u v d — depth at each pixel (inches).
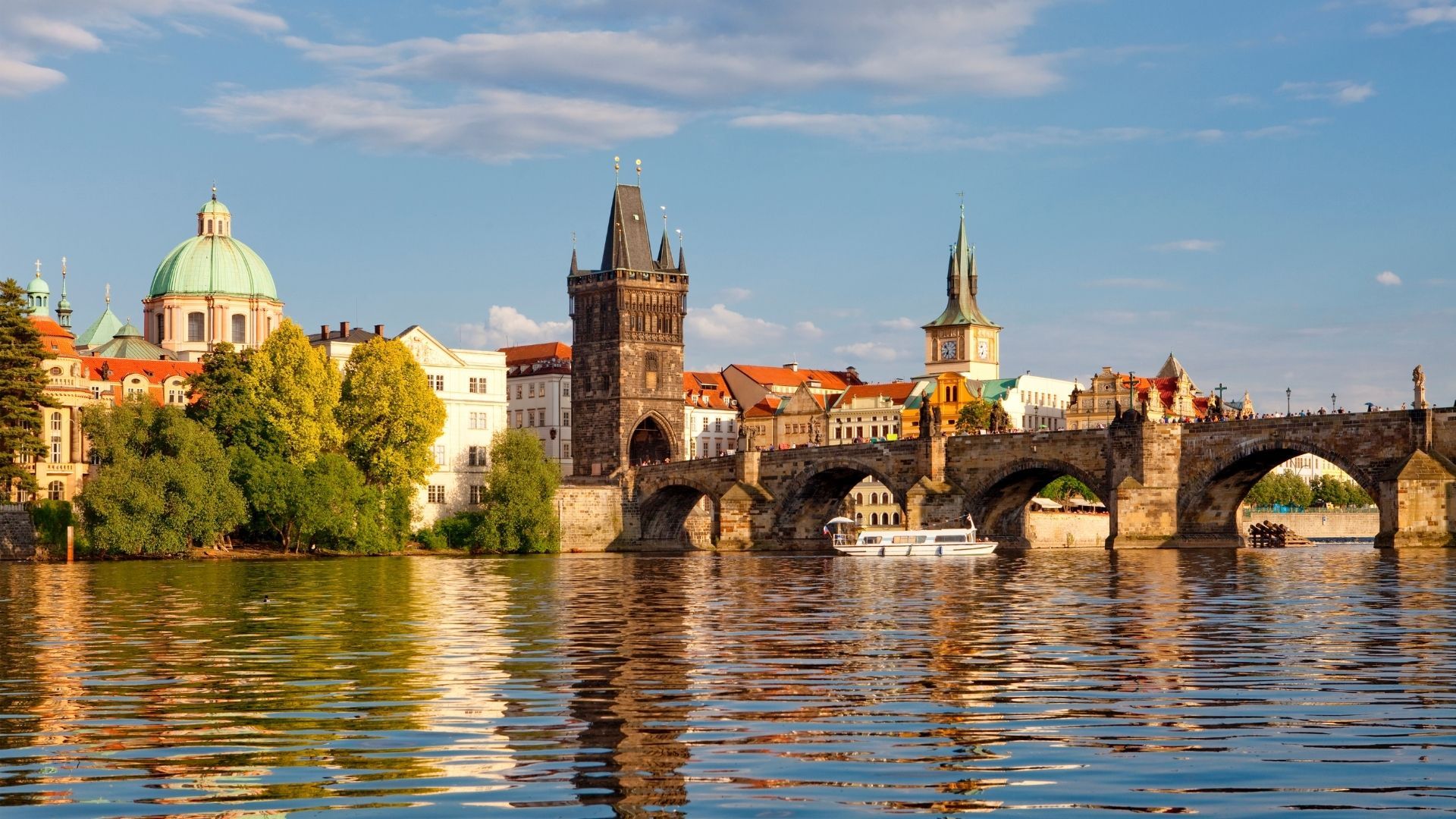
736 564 6008.9
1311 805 1201.4
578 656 2199.8
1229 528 6697.8
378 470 7632.9
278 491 6919.3
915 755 1397.6
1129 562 5595.5
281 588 4180.6
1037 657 2165.4
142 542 6363.2
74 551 6363.2
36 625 2847.0
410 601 3550.7
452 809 1202.0
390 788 1274.6
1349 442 5994.1
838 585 4210.1
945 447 7485.2
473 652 2261.3
